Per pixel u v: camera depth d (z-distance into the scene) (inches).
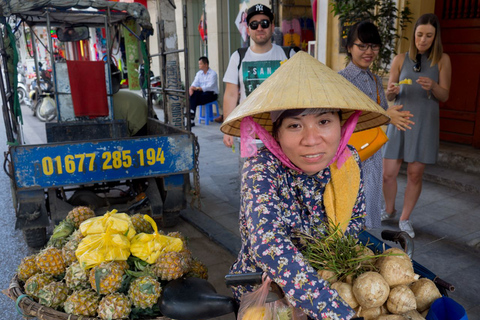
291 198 57.5
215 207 197.3
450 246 146.6
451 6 221.5
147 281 72.2
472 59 218.1
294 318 52.5
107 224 80.7
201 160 278.8
